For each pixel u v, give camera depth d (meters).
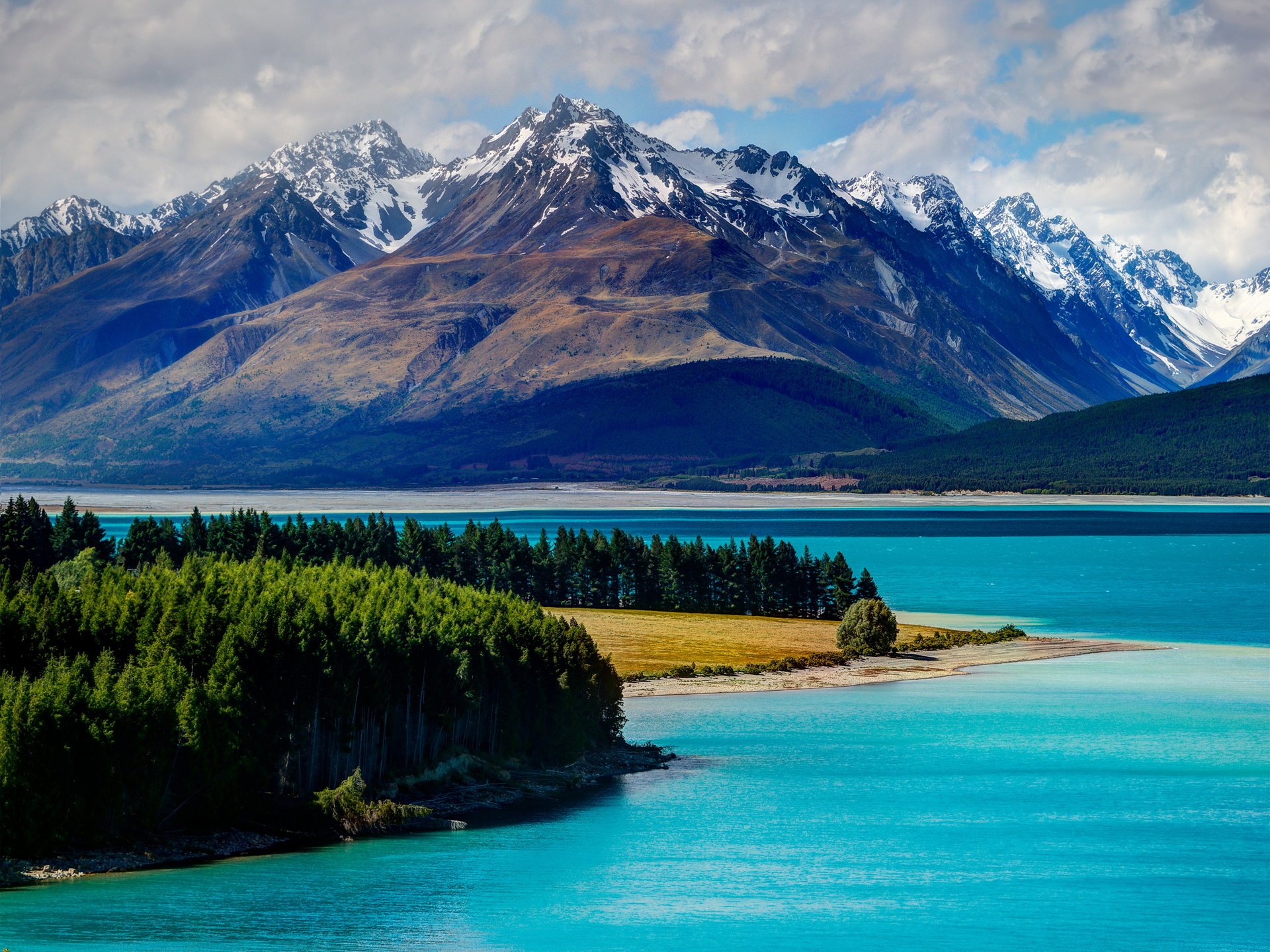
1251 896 107.38
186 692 112.00
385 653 127.75
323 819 119.44
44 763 102.62
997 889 108.75
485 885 107.19
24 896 97.69
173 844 110.06
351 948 91.75
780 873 112.81
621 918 100.31
